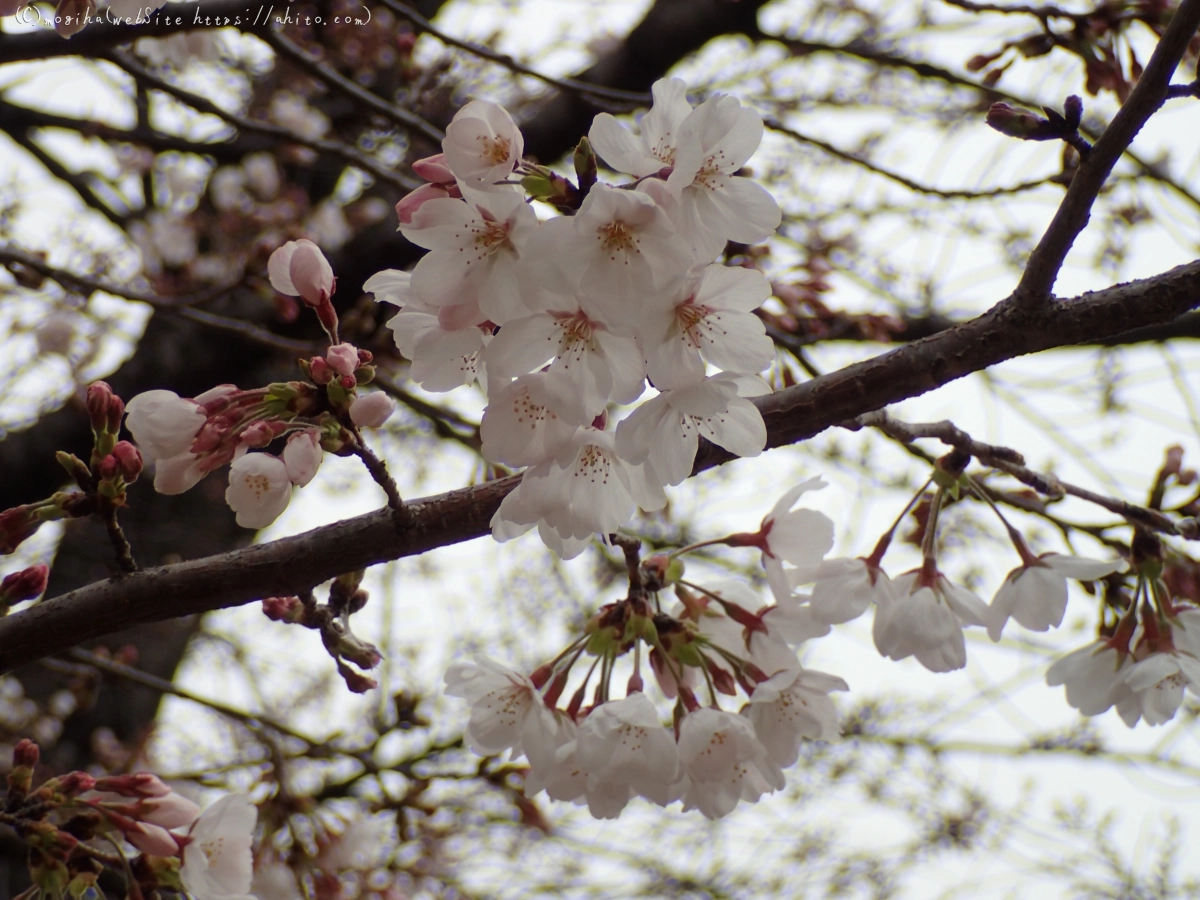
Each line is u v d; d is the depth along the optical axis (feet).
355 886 4.37
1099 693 3.78
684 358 3.47
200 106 4.79
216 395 3.59
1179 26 3.51
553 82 4.69
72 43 4.26
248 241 7.12
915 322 8.09
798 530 3.78
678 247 3.42
